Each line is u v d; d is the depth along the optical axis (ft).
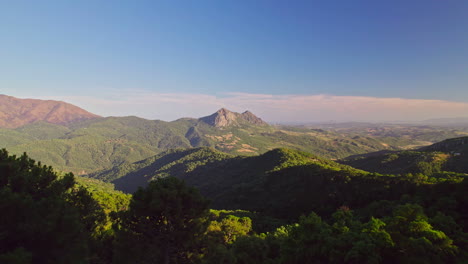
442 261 61.46
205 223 61.41
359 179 243.19
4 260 32.53
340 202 229.66
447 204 108.17
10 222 38.22
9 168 46.55
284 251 79.71
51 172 53.72
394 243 66.64
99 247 62.80
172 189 58.13
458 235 72.90
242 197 339.57
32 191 47.98
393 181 207.62
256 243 91.66
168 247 57.31
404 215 77.51
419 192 161.99
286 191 310.24
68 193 59.41
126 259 55.52
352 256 61.67
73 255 42.16
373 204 164.04
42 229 38.55
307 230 78.48
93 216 63.62
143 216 57.21
